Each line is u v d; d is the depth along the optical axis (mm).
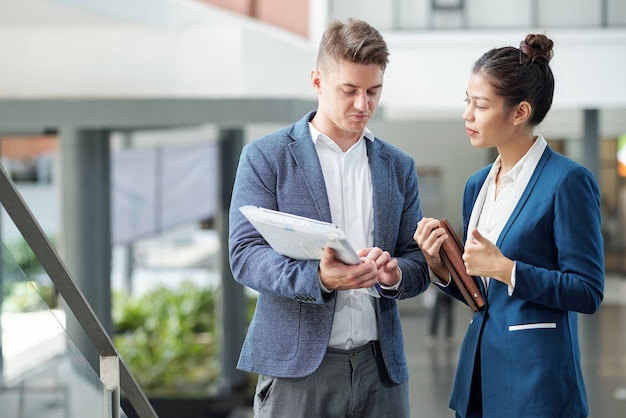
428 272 2605
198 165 11547
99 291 7973
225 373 10047
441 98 8633
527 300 2398
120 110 6902
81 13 6664
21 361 2143
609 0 8766
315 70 2549
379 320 2543
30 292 2158
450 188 14312
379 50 2418
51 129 8344
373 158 2602
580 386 2463
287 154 2551
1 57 7215
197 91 7035
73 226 7906
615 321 11070
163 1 5938
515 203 2457
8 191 2189
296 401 2514
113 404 2461
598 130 10820
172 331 11727
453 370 8633
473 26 8867
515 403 2418
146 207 11594
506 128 2436
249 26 7008
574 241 2365
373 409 2584
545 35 2432
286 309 2510
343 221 2559
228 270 9953
